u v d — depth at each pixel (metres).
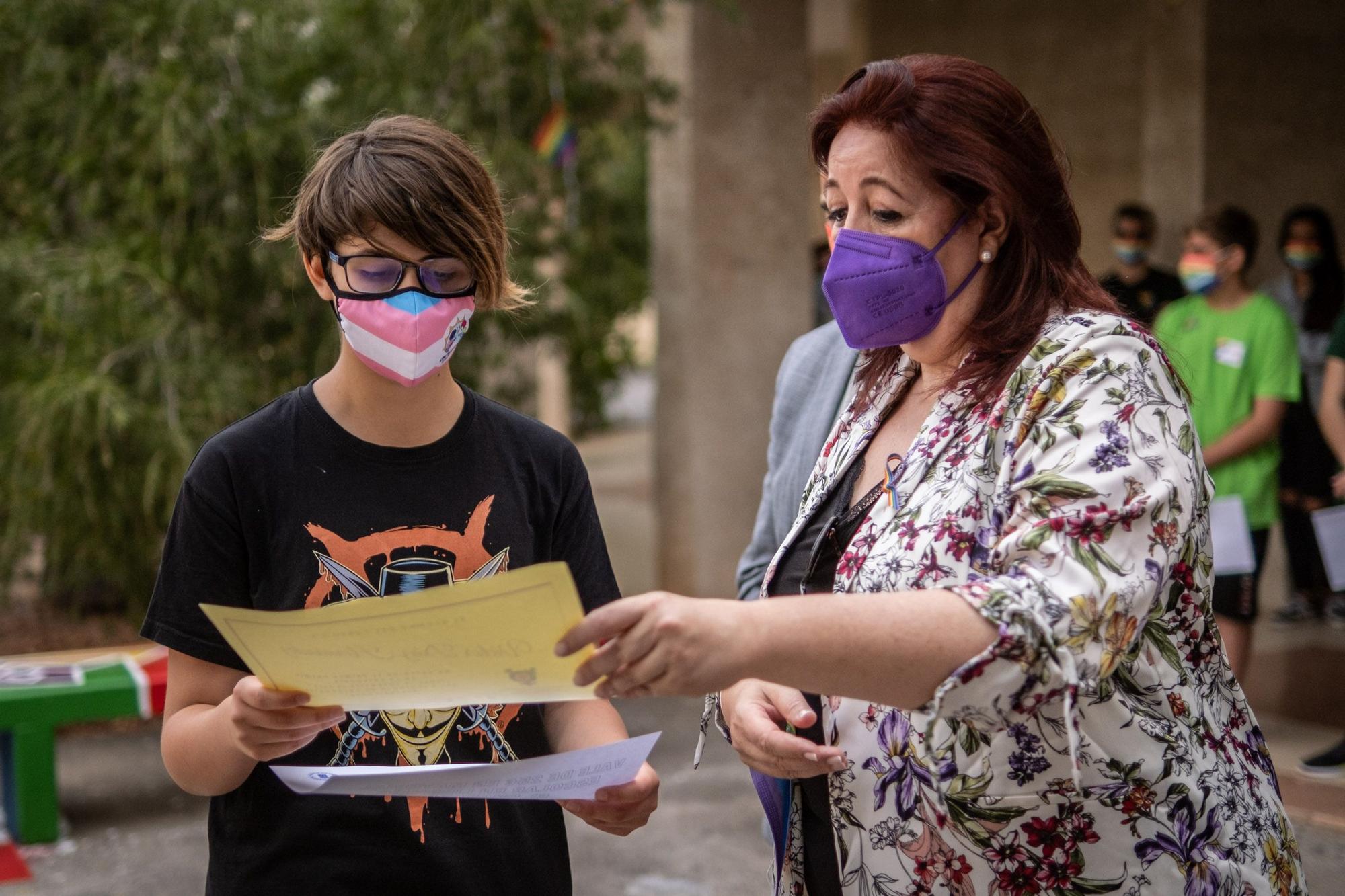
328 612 1.30
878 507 1.72
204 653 1.71
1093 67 8.45
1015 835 1.56
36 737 4.50
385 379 1.76
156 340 5.77
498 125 6.81
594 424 12.45
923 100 1.64
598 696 1.34
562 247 7.33
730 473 6.89
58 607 7.32
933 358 1.78
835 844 1.79
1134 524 1.45
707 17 6.72
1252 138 7.02
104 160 6.09
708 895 4.05
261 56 6.24
